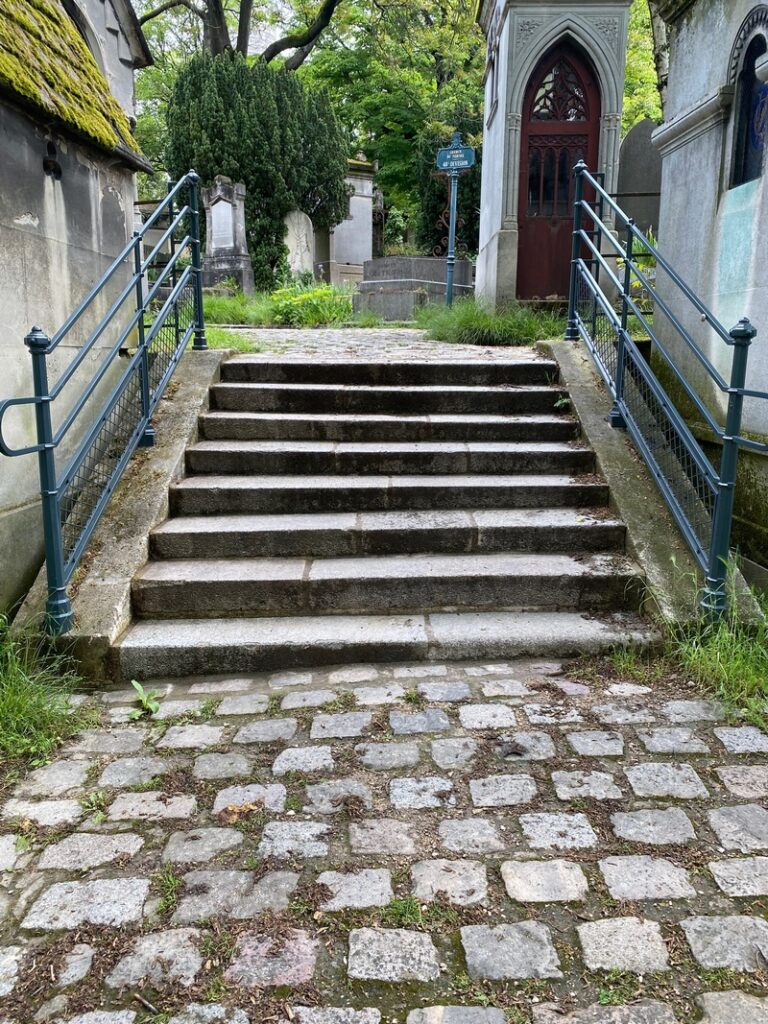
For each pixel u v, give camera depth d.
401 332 8.55
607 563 3.87
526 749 2.72
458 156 10.77
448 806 2.41
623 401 4.70
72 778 2.62
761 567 3.78
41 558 3.86
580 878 2.08
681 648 3.33
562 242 8.59
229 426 4.88
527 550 4.09
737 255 4.10
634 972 1.78
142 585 3.69
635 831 2.28
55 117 3.84
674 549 3.86
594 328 5.46
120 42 5.93
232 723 2.97
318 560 4.01
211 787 2.54
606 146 8.35
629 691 3.14
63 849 2.25
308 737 2.84
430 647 3.45
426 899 2.02
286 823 2.35
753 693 3.07
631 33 19.00
